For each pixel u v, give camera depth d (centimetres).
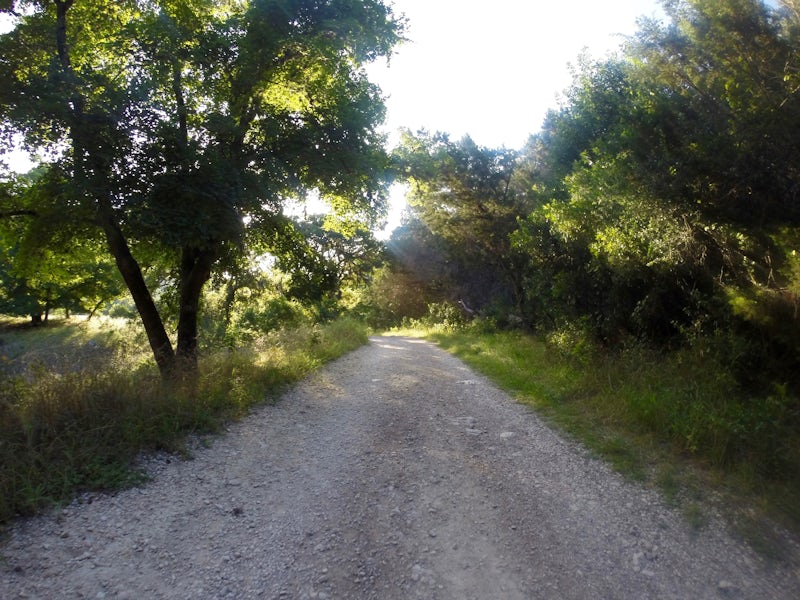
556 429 674
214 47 960
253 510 443
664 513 420
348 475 527
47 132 839
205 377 805
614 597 313
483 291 3250
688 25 662
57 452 490
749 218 636
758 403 597
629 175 749
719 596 311
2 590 315
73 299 3350
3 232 1081
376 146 1230
